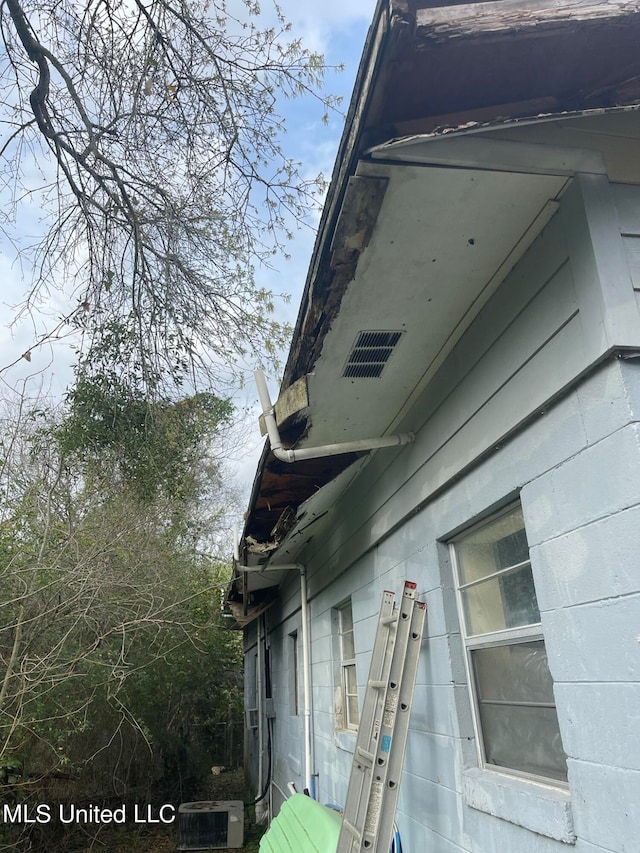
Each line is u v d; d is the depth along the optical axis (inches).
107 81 186.2
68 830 310.7
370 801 106.3
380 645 129.4
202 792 429.1
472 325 105.1
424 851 123.6
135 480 255.9
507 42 65.8
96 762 335.6
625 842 63.1
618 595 66.2
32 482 270.7
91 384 224.2
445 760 113.4
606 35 69.7
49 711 251.6
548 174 73.5
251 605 404.2
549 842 78.0
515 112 74.1
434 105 69.6
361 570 185.3
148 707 351.9
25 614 244.4
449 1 64.6
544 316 82.9
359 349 108.7
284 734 347.3
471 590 114.7
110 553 283.1
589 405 73.6
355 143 65.6
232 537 449.7
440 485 118.0
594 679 69.8
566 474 77.6
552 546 80.0
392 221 76.7
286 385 122.5
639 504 64.1
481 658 109.9
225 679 506.6
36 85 181.3
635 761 62.2
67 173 196.7
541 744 88.7
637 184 77.5
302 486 178.1
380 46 59.8
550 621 79.8
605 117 78.6
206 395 243.3
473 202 75.7
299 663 300.4
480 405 101.3
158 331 215.3
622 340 68.3
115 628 265.0
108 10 176.9
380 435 150.4
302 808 173.6
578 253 75.2
